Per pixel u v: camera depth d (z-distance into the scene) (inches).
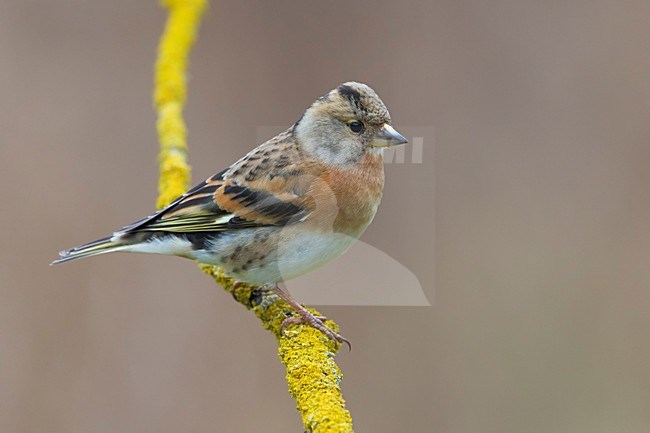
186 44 486.0
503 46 617.9
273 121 606.2
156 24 625.9
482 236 571.2
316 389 274.8
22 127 577.9
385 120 347.6
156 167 581.9
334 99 349.4
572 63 613.3
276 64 616.7
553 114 605.9
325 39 621.0
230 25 619.2
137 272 536.7
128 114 595.5
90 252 358.3
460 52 618.2
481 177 589.9
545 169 593.9
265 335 528.4
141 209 568.1
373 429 494.9
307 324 318.0
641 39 613.3
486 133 601.0
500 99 608.4
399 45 620.1
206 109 602.2
